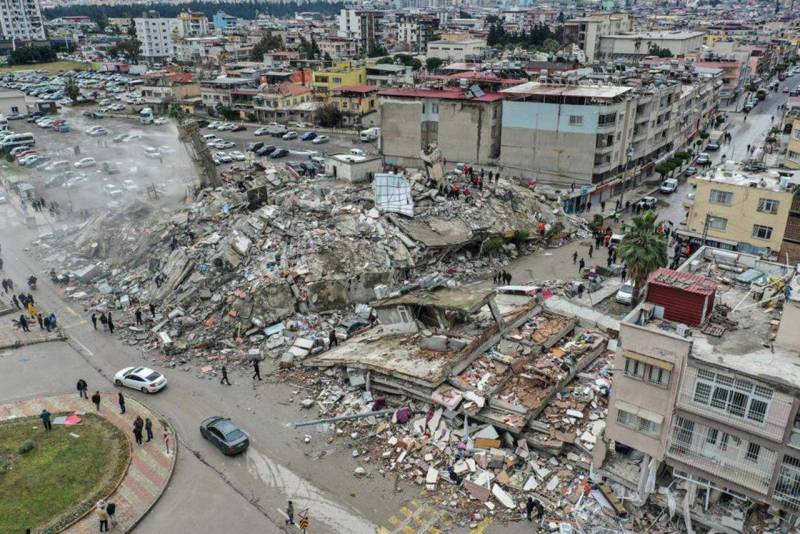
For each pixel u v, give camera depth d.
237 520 30.44
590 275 58.22
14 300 53.25
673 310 28.67
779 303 29.97
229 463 34.47
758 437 24.20
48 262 63.47
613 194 88.56
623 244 48.84
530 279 58.84
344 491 32.28
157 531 29.72
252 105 140.62
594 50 191.62
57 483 32.53
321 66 164.38
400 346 41.78
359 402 38.91
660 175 96.25
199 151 70.25
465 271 59.44
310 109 137.12
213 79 151.50
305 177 77.94
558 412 35.41
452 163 94.56
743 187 53.72
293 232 56.78
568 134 82.62
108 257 62.91
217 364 44.44
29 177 91.25
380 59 175.38
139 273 58.31
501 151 88.56
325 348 45.28
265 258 53.69
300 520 29.62
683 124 111.00
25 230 72.38
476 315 44.94
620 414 28.12
